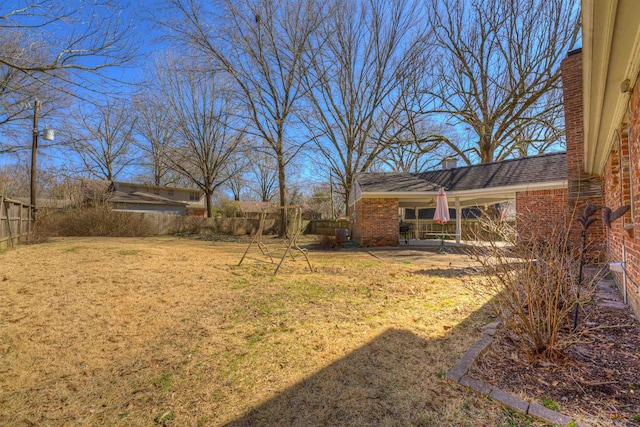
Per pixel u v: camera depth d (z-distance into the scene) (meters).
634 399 1.87
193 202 33.38
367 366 2.38
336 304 4.05
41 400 1.96
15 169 21.14
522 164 11.80
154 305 3.88
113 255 7.89
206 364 2.43
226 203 35.59
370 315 3.61
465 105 17.97
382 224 12.77
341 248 12.23
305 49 17.33
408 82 18.42
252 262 7.59
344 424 1.74
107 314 3.51
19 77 8.06
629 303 3.74
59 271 5.68
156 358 2.53
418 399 1.96
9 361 2.42
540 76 14.95
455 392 2.02
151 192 29.78
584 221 3.26
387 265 7.47
